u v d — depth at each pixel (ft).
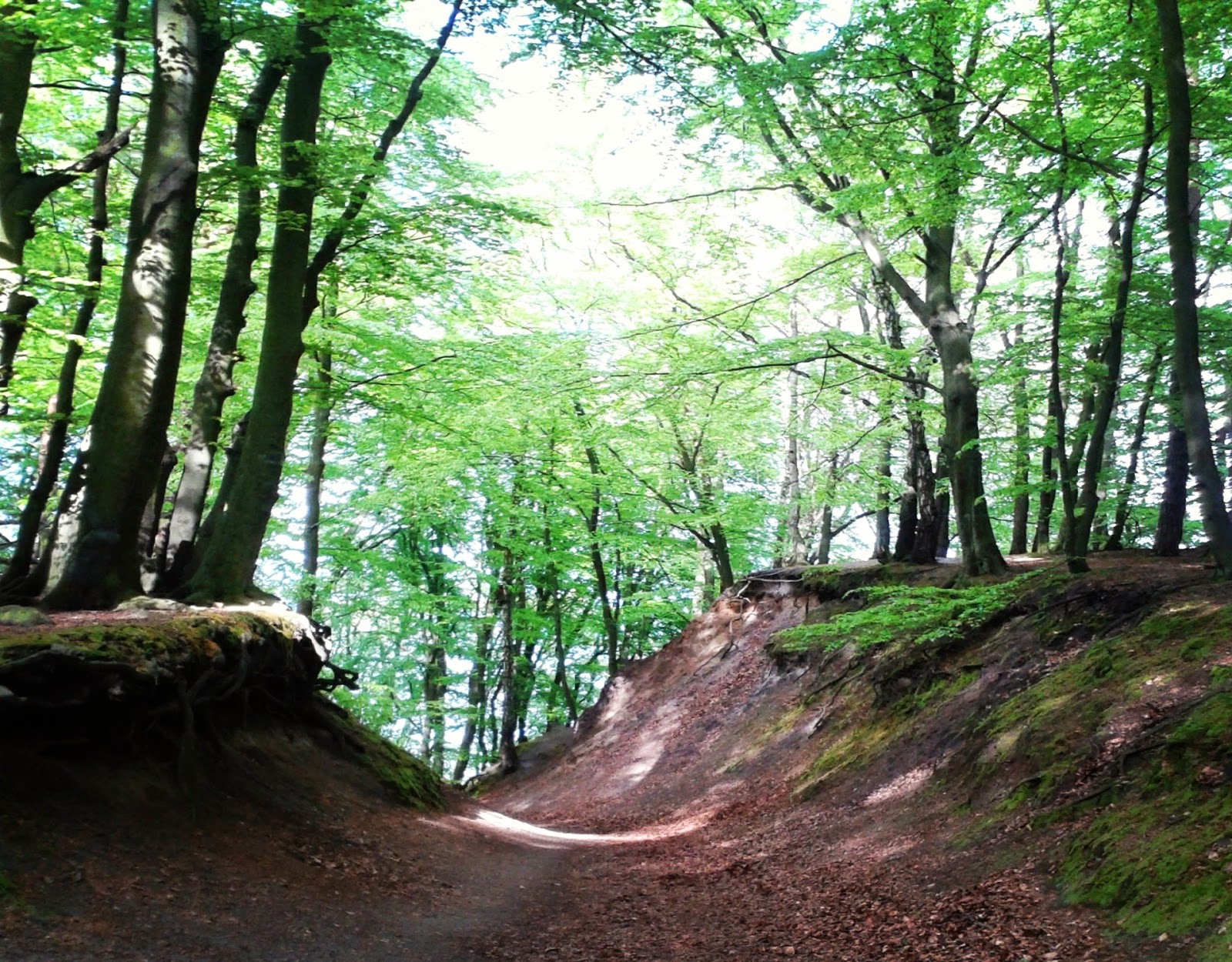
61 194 44.11
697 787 61.72
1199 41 38.81
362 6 39.63
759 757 59.57
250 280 43.37
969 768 34.65
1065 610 41.83
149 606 32.96
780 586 83.56
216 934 20.16
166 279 33.96
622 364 62.54
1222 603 32.45
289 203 41.81
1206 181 51.39
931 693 45.96
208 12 35.47
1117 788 25.32
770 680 71.20
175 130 34.42
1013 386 68.13
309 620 42.45
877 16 42.68
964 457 54.08
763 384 69.31
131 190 55.98
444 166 58.44
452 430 60.29
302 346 42.27
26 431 55.16
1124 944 18.95
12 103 34.78
